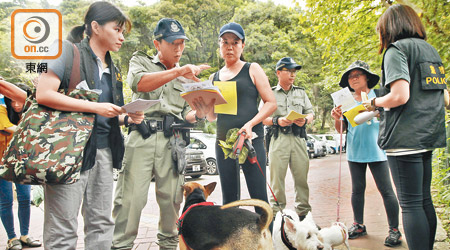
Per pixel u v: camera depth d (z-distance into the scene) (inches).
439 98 91.4
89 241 87.4
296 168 158.2
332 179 351.3
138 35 981.8
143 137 106.0
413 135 88.0
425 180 94.5
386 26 99.0
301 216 160.4
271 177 159.5
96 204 87.7
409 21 95.5
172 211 112.3
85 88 79.5
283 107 163.5
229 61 113.1
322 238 89.1
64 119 74.4
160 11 1007.0
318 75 995.9
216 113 109.8
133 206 104.7
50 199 75.1
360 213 141.6
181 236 91.4
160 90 110.3
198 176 399.5
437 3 181.2
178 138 112.6
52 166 69.2
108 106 80.5
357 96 143.6
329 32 304.0
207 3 1026.1
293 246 93.1
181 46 111.3
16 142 71.7
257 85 110.3
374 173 134.6
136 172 105.4
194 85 95.0
